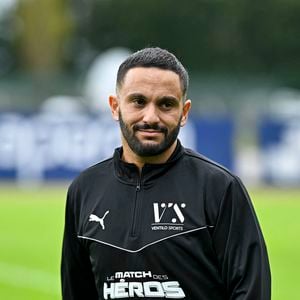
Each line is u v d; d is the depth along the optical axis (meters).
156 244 5.29
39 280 14.84
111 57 37.78
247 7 62.59
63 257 5.79
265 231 20.52
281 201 26.81
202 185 5.35
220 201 5.30
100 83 36.78
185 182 5.38
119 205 5.43
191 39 63.97
